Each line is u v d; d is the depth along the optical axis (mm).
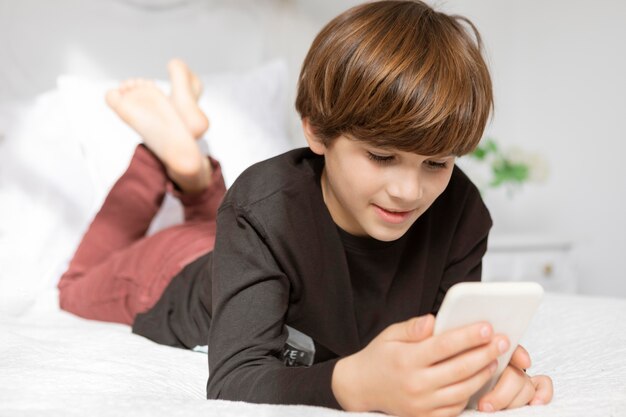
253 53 2502
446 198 1065
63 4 2252
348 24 899
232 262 925
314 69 918
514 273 2443
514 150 2734
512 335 721
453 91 818
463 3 2871
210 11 2445
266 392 774
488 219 1103
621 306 1312
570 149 2914
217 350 867
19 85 2197
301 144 2541
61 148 2020
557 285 2518
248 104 2156
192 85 1837
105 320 1513
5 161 1973
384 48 841
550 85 2967
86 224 1945
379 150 826
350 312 988
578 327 1189
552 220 2961
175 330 1206
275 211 935
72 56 2252
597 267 2830
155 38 2355
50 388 807
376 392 703
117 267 1501
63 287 1633
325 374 745
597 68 2830
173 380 930
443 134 810
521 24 3045
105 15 2299
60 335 1193
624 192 2752
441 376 669
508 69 3037
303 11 2592
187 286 1255
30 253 1833
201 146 1939
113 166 1937
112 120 1986
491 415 737
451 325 679
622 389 830
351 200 891
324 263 972
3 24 2191
